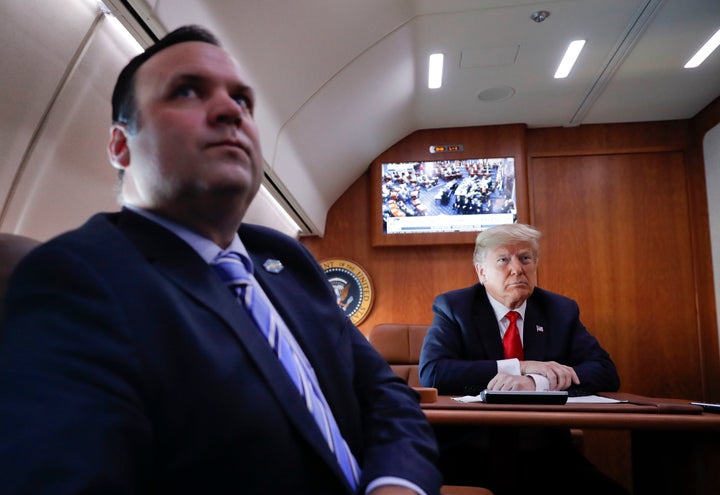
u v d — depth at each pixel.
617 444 4.25
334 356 0.83
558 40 3.51
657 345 4.38
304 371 0.73
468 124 4.70
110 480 0.44
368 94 3.67
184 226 0.77
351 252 4.76
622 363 4.38
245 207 0.80
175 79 0.76
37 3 1.41
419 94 4.18
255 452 0.57
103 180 1.87
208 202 0.75
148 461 0.51
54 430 0.42
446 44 3.53
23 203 1.59
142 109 0.76
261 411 0.59
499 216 4.54
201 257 0.70
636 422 1.13
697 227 4.47
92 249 0.58
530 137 4.81
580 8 3.19
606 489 1.40
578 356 1.94
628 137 4.70
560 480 1.54
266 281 0.86
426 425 0.84
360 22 2.93
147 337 0.54
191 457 0.54
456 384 1.71
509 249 2.05
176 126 0.73
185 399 0.55
